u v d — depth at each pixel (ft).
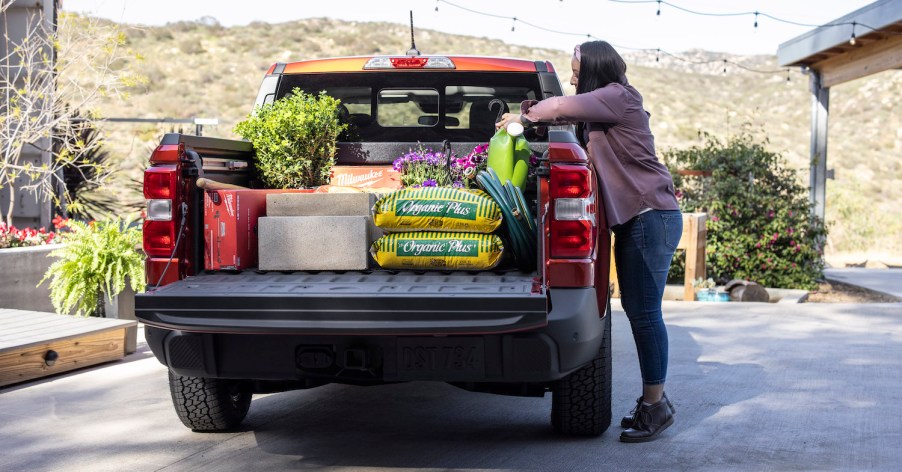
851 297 37.93
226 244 13.69
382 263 13.34
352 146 17.95
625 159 14.70
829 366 21.38
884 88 189.78
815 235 39.58
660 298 15.23
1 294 24.21
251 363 12.90
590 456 14.40
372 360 12.65
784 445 14.94
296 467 13.98
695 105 191.83
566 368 12.85
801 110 192.44
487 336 12.52
